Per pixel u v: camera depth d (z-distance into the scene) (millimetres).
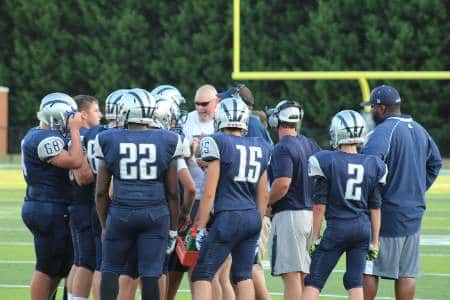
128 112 17797
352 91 85688
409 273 19438
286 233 19875
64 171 19109
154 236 17688
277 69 87438
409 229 19250
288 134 19922
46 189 19047
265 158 18516
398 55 83250
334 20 85000
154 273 17594
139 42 90938
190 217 21422
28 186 19297
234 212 18188
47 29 92312
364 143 19578
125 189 17594
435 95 84312
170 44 89375
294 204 19844
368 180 18406
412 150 19391
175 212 18062
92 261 19359
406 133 19391
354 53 84500
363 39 84812
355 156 18484
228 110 18484
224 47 89188
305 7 87125
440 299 23391
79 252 19359
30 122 93562
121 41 90938
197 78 89438
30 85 92875
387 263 19266
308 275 18594
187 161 21406
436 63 83062
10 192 50125
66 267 19656
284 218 19875
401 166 19250
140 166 17562
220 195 18297
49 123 18969
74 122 18797
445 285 25062
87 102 20234
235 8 63406
